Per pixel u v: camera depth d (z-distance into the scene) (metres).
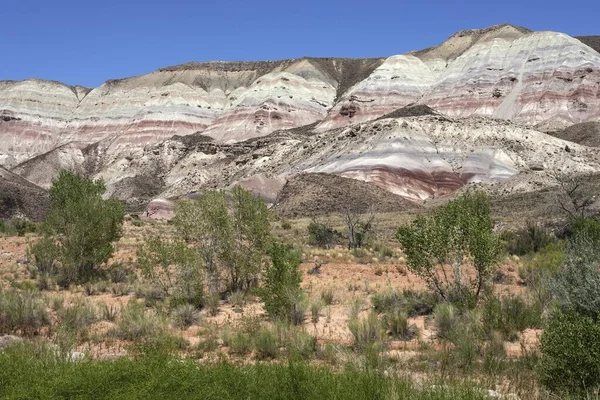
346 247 34.31
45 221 23.78
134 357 7.96
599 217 30.23
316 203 71.31
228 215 18.84
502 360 9.02
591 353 7.38
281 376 6.64
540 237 26.88
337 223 53.06
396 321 11.67
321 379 6.68
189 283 16.30
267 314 14.15
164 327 12.48
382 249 29.86
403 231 14.65
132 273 22.98
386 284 18.89
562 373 7.41
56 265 24.34
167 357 7.39
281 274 14.06
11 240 35.72
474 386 7.00
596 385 7.19
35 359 8.02
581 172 76.44
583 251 11.28
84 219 22.77
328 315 14.04
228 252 18.52
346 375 6.98
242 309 15.58
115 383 6.23
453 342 10.30
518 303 12.14
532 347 9.80
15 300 13.72
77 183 24.45
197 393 6.01
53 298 16.30
